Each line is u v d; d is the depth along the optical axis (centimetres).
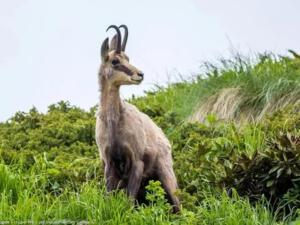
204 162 3416
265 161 3259
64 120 4288
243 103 4225
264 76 4300
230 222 2923
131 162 3180
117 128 3161
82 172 3466
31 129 4231
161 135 3325
